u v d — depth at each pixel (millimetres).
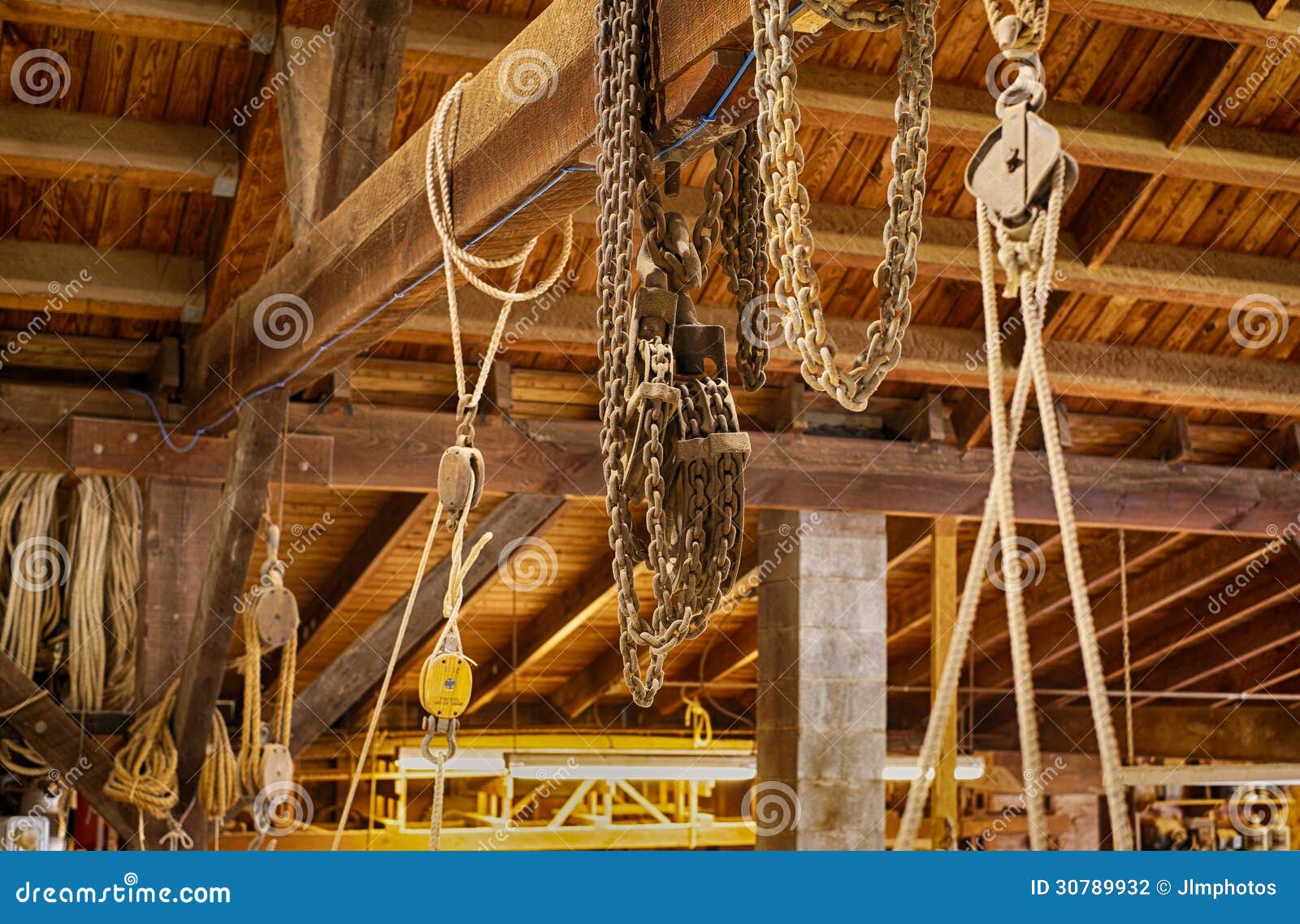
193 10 5219
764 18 2129
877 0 2207
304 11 5156
